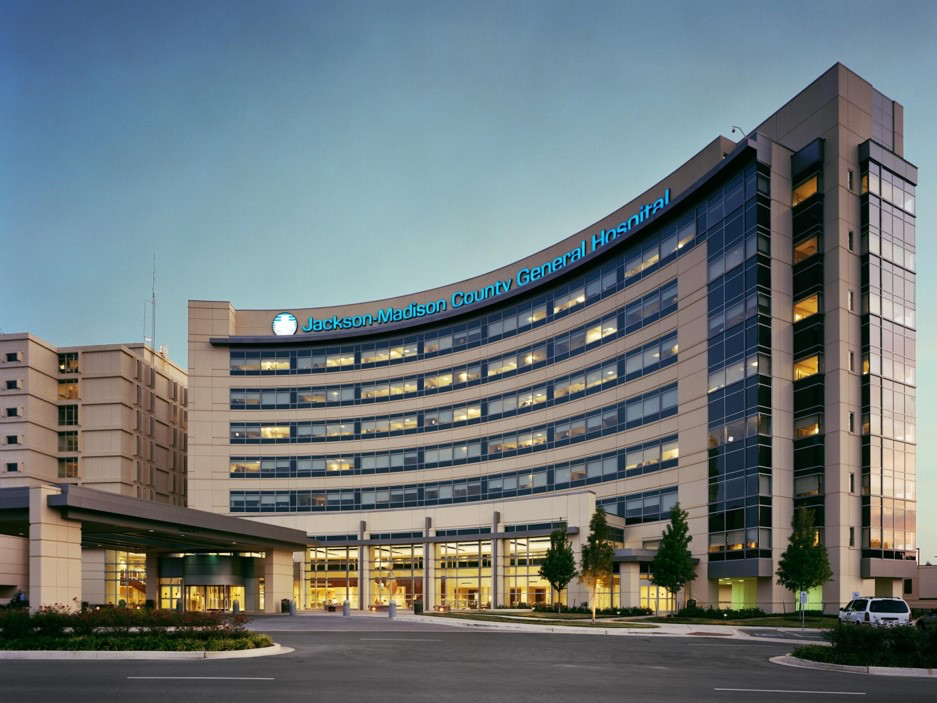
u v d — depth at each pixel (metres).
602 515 50.19
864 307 52.56
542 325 74.50
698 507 56.31
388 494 82.12
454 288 83.00
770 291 53.31
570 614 52.78
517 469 74.12
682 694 15.77
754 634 35.56
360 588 72.94
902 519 51.91
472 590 66.56
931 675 19.95
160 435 101.44
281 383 87.25
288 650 24.97
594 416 67.88
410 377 83.69
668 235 62.69
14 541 70.50
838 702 14.97
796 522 46.44
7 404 88.12
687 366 59.03
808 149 54.72
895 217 55.03
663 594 55.97
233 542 56.50
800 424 52.66
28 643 23.14
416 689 15.93
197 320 87.88
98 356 93.12
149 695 14.80
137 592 77.56
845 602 49.00
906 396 53.75
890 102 57.22
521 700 14.67
